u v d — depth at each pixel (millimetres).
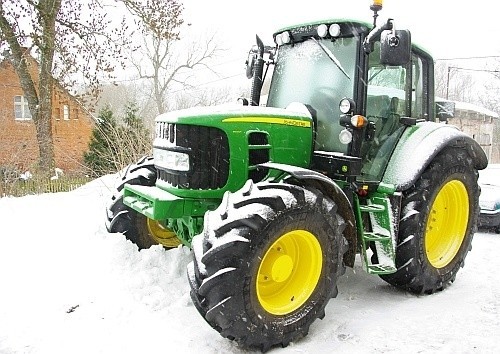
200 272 3182
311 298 3551
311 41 4449
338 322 3830
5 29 15461
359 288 4598
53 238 5105
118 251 4398
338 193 3664
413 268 4242
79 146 22688
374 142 4414
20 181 10625
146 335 3373
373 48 4109
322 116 4258
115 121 12961
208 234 3230
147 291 3926
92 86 16625
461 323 3854
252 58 4922
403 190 4223
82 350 3176
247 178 3861
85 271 4211
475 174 4828
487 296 4453
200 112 3787
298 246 3623
